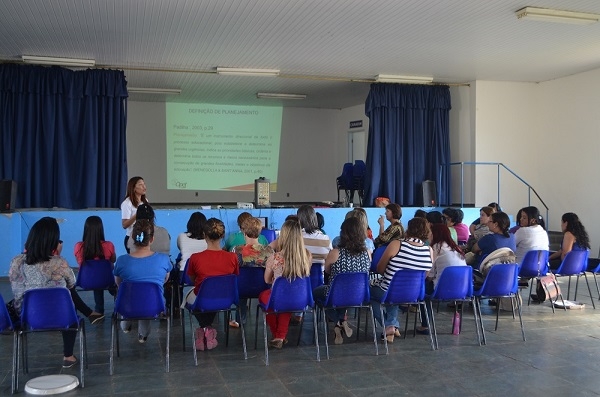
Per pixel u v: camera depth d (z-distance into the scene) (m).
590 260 6.25
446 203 10.03
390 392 3.37
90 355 4.06
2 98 8.11
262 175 13.61
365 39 7.28
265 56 8.27
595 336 4.65
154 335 4.61
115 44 7.50
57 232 3.67
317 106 14.62
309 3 5.87
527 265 5.45
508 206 9.97
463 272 4.38
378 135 9.83
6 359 3.97
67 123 8.34
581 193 9.13
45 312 3.35
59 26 6.64
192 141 13.16
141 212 4.88
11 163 8.14
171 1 5.78
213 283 3.87
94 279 4.66
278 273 3.96
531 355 4.12
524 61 8.42
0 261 7.30
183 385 3.46
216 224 4.13
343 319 4.48
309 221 4.65
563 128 9.49
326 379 3.59
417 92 9.95
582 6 5.98
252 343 4.42
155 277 3.91
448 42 7.41
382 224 7.25
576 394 3.35
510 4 5.90
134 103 13.91
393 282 4.18
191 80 10.54
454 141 10.28
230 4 5.90
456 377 3.64
